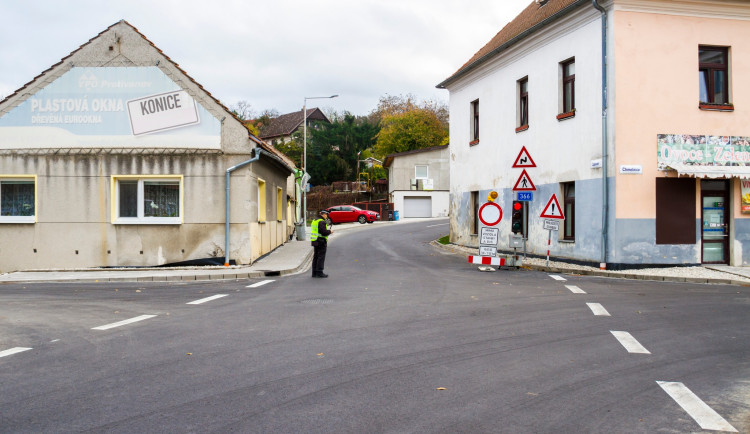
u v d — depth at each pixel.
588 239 17.53
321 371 6.06
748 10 17.17
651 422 4.60
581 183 17.92
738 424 4.57
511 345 7.25
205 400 5.12
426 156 54.50
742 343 7.41
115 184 17.47
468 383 5.64
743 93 17.27
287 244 26.92
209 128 17.55
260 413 4.78
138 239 17.42
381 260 20.38
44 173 17.42
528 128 21.00
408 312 9.67
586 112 17.70
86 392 5.38
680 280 14.71
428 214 54.50
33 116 17.50
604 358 6.62
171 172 17.44
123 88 17.55
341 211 47.84
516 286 13.18
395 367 6.21
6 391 5.42
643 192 16.50
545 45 19.91
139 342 7.54
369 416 4.70
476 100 25.34
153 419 4.64
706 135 16.95
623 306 10.30
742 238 17.05
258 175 19.19
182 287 13.62
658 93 16.69
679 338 7.69
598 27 17.17
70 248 17.42
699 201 16.86
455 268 17.56
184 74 17.59
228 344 7.37
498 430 4.41
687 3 16.77
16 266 17.47
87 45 17.59
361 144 70.31
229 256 17.48
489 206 16.83
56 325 8.76
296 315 9.48
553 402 5.07
